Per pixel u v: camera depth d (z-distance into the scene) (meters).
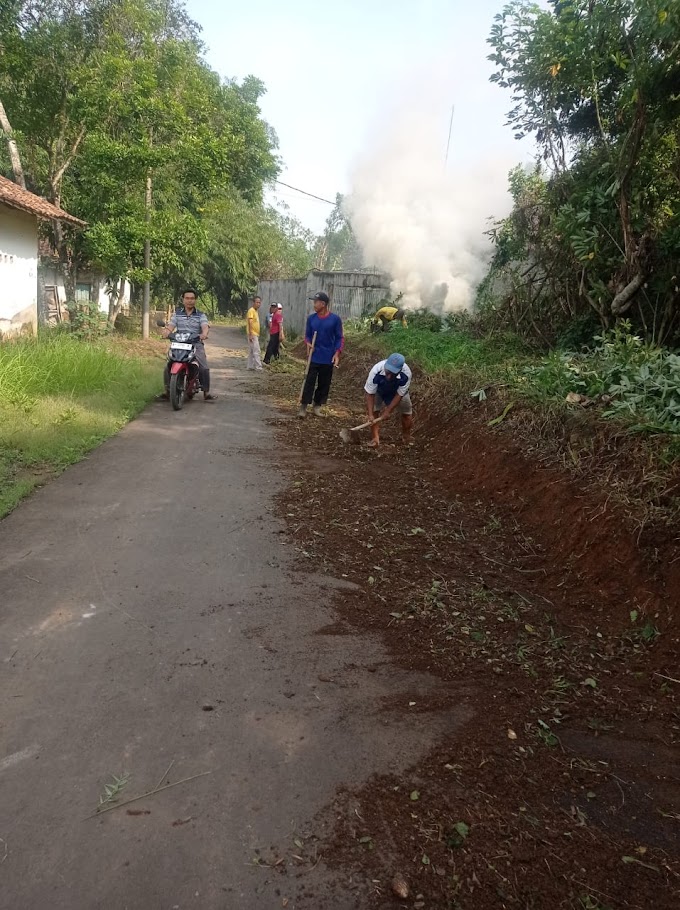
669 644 3.62
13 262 13.20
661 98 6.97
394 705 3.08
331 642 3.58
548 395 6.45
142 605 3.81
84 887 2.06
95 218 16.73
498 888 2.15
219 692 3.08
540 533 5.11
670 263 7.39
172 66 16.77
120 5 16.22
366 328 17.27
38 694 2.97
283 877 2.14
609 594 4.16
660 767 2.80
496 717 3.04
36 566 4.20
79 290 23.59
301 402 9.48
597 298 8.52
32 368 8.88
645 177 7.62
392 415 9.38
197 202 18.78
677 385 5.35
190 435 7.98
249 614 3.81
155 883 2.09
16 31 15.42
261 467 6.80
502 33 8.66
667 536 4.11
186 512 5.34
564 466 5.42
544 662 3.54
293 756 2.70
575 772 2.73
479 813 2.46
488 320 11.33
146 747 2.69
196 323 10.18
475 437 6.91
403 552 4.86
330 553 4.75
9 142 15.45
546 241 9.82
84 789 2.45
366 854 2.25
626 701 3.25
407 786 2.57
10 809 2.34
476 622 3.91
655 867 2.28
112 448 7.08
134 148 15.44
